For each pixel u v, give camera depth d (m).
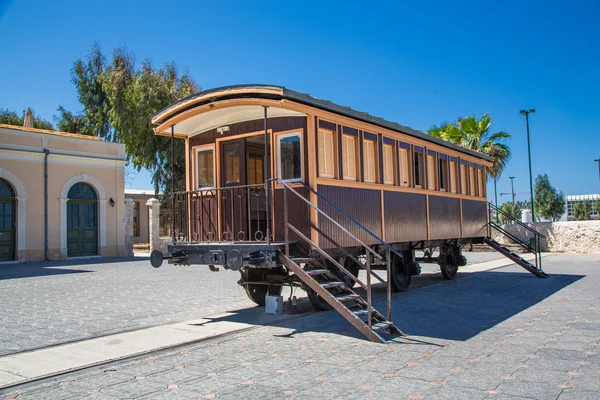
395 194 11.27
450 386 4.99
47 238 20.12
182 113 9.11
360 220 9.82
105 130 34.22
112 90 29.84
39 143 20.02
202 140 10.02
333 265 9.14
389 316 7.47
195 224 10.00
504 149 25.78
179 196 10.89
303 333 7.56
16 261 19.23
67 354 6.47
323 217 8.67
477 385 5.01
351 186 9.59
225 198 9.55
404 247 11.91
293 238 8.66
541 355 6.11
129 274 15.77
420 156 12.83
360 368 5.67
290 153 8.85
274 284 9.32
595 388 4.87
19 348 6.79
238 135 9.48
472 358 6.03
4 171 18.95
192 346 6.89
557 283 13.14
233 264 8.14
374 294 11.61
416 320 8.42
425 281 14.23
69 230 21.09
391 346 6.70
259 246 8.02
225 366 5.88
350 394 4.80
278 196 8.91
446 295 11.31
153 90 29.44
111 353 6.49
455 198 14.65
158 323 8.38
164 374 5.60
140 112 29.33
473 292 11.75
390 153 11.33
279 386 5.09
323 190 8.75
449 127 26.45
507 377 5.26
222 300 10.76
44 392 5.07
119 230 22.52
